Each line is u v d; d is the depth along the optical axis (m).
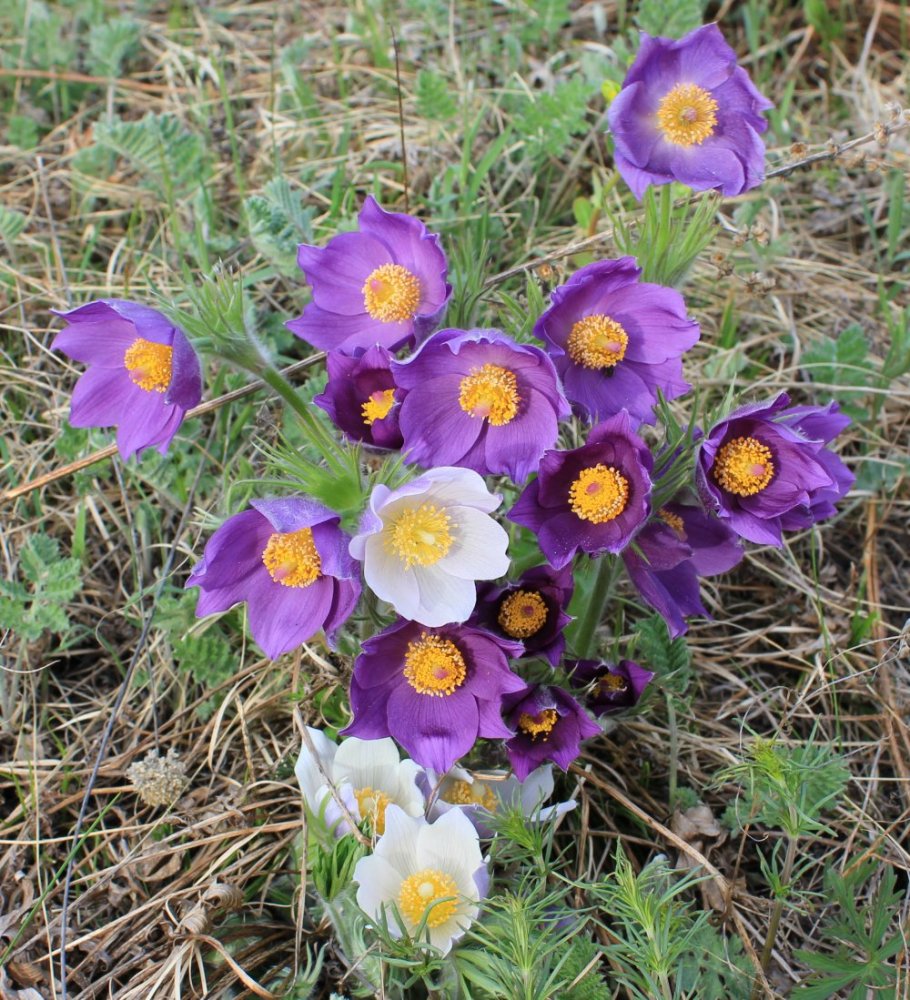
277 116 0.83
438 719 0.52
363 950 0.50
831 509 0.55
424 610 0.50
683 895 0.57
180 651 0.61
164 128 0.77
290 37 0.89
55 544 0.64
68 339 0.56
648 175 0.57
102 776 0.60
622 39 0.82
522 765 0.53
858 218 0.80
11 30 0.87
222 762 0.60
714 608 0.66
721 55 0.57
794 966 0.55
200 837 0.58
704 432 0.53
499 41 0.87
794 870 0.58
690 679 0.63
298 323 0.58
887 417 0.72
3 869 0.57
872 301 0.77
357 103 0.85
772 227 0.78
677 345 0.55
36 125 0.83
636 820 0.58
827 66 0.87
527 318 0.56
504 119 0.82
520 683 0.51
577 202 0.74
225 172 0.81
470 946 0.51
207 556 0.51
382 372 0.54
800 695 0.63
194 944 0.53
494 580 0.56
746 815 0.57
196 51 0.88
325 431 0.53
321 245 0.74
